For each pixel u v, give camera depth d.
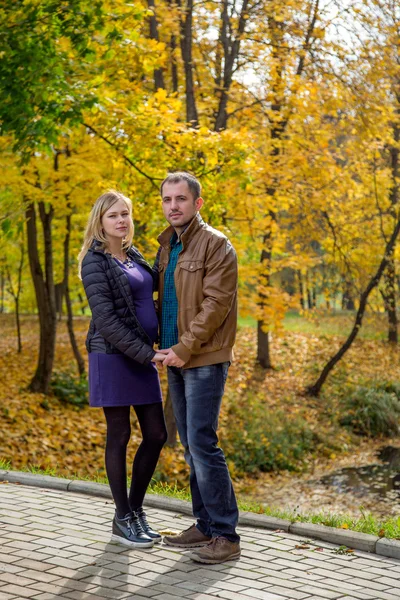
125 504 4.42
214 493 4.17
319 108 13.66
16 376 17.22
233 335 4.29
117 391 4.37
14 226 8.48
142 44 9.87
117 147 10.48
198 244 4.26
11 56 7.90
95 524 4.78
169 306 4.42
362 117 13.81
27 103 7.94
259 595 3.62
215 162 10.48
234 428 15.45
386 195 19.62
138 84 10.71
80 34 8.22
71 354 20.45
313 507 11.50
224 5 13.48
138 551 4.27
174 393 4.47
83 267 4.41
